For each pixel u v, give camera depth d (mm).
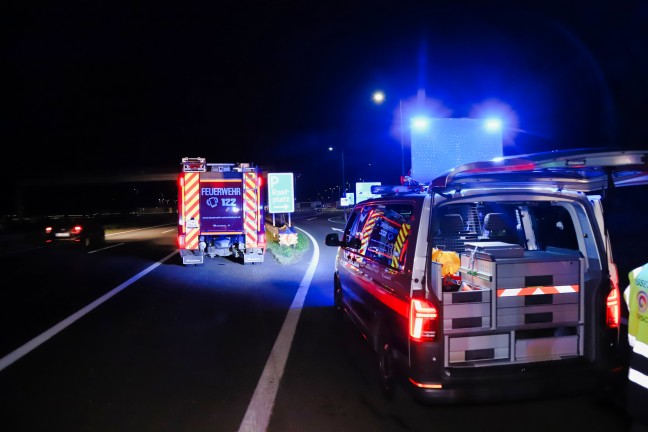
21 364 5355
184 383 4742
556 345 3711
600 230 3854
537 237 4762
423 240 3627
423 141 11359
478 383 3461
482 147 11570
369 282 4832
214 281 10594
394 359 3867
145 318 7375
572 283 3750
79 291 9625
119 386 4684
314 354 5559
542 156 3514
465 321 3592
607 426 3691
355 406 4141
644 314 2729
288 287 9766
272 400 4297
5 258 15867
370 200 5766
